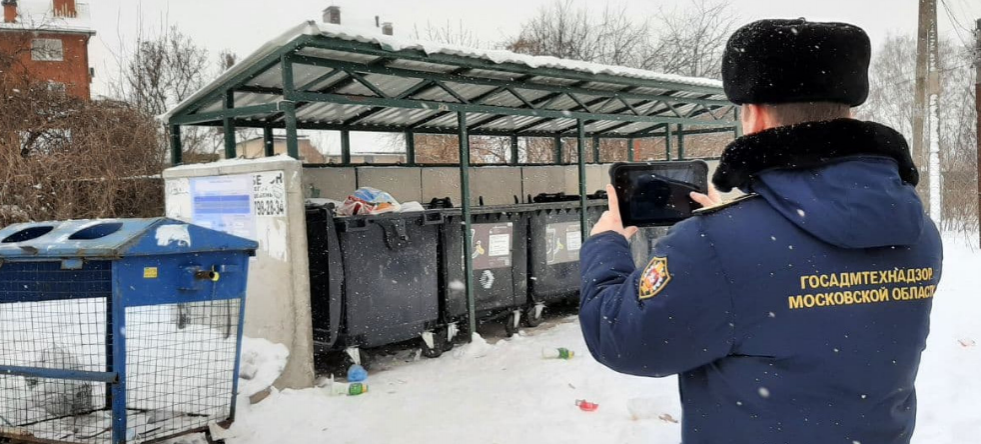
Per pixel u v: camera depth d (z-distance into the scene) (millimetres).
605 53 22516
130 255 3502
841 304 1312
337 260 5812
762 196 1367
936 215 14961
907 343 1363
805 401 1313
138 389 3691
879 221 1269
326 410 5000
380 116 8727
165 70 17781
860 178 1293
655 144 17625
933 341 6160
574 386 5391
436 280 6598
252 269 5777
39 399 3883
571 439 4320
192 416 3891
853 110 1649
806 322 1302
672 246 1370
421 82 7184
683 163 1716
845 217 1265
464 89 7758
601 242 1590
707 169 1716
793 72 1345
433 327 6543
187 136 13570
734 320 1320
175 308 3801
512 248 7371
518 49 22281
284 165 5512
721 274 1315
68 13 31953
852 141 1309
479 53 6539
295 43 5523
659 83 8492
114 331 3537
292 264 5543
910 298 1363
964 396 4734
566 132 11125
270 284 5656
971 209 15133
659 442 4188
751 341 1325
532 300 7648
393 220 6172
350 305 5887
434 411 4949
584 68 7547
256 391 5152
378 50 5863
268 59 5852
